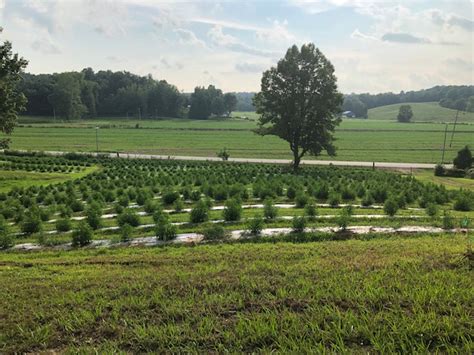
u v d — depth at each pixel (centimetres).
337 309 547
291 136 4103
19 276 841
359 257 839
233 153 6266
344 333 487
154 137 8931
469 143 8000
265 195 2162
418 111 19938
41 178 3347
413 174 4175
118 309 596
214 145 7494
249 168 4131
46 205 2191
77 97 12988
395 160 5538
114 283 729
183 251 1073
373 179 3086
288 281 673
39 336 539
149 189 2492
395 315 522
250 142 8081
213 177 2906
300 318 537
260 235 1274
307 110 4031
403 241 1076
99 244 1276
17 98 3247
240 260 896
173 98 16225
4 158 4472
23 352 511
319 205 1942
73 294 679
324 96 3909
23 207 1967
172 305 593
